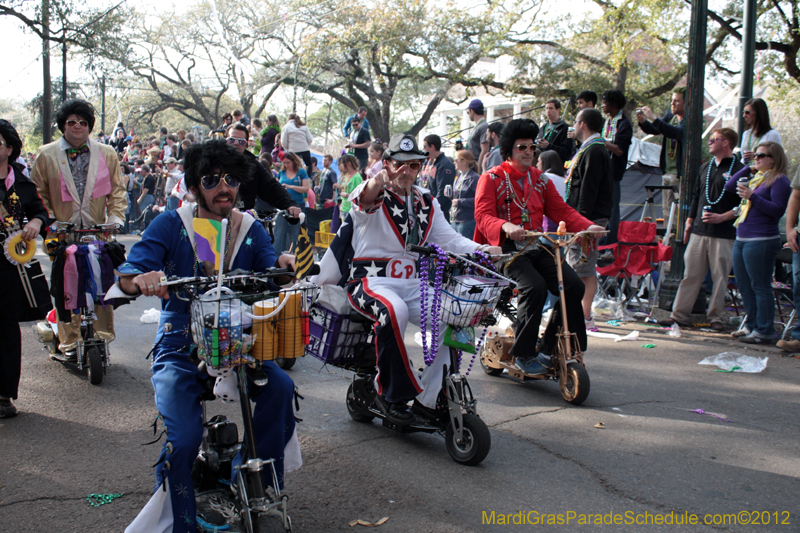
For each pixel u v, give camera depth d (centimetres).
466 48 2302
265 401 270
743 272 673
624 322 765
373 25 2319
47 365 548
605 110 829
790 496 341
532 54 2258
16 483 335
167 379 262
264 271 276
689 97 759
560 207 506
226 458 289
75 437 397
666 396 504
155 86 3688
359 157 1504
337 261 394
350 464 368
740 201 689
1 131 429
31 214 454
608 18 1803
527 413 461
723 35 1748
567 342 484
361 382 420
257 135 1398
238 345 247
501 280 361
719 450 400
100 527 293
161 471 250
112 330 544
